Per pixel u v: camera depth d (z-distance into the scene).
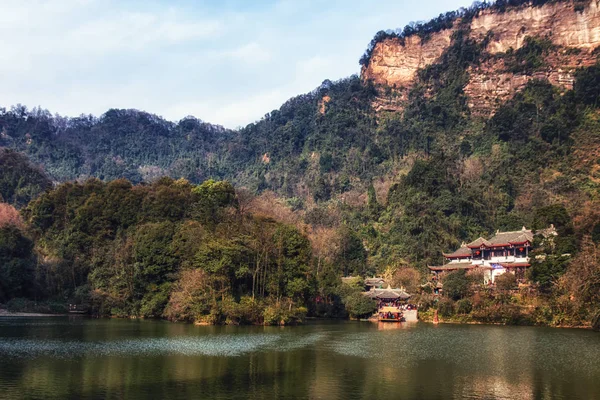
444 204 194.62
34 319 110.25
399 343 83.12
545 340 87.94
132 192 142.00
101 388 48.12
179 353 67.44
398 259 173.12
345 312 139.50
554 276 122.00
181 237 120.25
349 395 48.22
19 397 44.53
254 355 68.00
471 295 131.00
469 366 62.75
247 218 137.00
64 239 138.75
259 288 114.44
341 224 191.88
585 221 134.12
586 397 48.44
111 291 125.00
